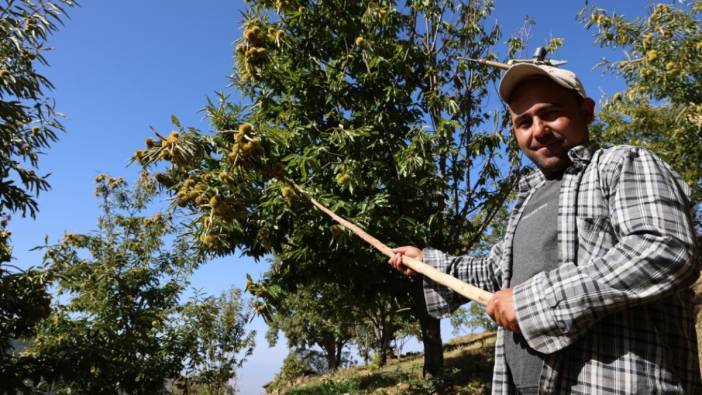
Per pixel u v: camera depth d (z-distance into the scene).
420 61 9.24
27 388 6.37
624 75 7.21
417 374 11.98
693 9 6.68
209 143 2.01
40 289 6.62
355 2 9.16
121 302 9.03
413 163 7.87
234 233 6.43
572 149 1.25
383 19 8.75
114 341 8.24
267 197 6.49
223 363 11.96
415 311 10.60
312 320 23.27
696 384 1.06
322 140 7.72
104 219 9.74
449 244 9.47
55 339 7.80
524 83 1.34
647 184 1.04
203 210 2.11
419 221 8.52
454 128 8.56
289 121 8.05
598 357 1.04
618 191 1.08
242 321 12.60
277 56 8.27
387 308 19.25
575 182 1.21
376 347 23.58
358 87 8.73
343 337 25.98
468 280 1.60
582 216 1.15
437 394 9.59
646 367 1.00
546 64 1.34
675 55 6.66
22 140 6.59
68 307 8.68
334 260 8.04
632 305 0.96
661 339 1.03
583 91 1.28
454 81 9.73
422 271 1.45
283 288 8.28
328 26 9.05
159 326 9.44
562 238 1.17
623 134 9.20
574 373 1.07
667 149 7.78
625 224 1.03
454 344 19.94
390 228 7.50
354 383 12.80
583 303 0.98
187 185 2.12
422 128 8.22
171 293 9.74
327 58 9.14
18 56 6.05
